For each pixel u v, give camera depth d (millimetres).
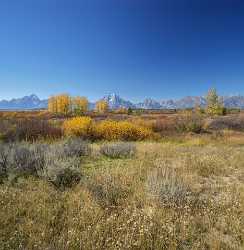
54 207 4465
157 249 3418
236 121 32969
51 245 3238
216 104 49688
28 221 3945
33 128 15203
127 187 5883
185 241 3695
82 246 3314
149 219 4141
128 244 3375
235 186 6492
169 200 5051
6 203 4547
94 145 13820
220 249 3527
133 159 9938
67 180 5992
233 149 14172
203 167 8469
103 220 3998
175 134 23141
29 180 6066
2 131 14742
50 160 7070
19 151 7762
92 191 5273
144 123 26000
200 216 4469
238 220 4285
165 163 9047
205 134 24438
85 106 77438
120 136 18172
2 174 6461
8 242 3266
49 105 79188
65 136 15742
